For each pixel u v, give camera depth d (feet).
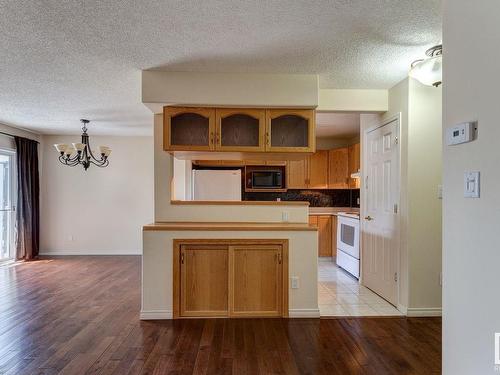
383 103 11.59
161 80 9.80
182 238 10.08
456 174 5.09
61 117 15.53
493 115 4.32
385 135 11.85
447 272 5.31
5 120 16.15
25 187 18.58
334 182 20.07
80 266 17.34
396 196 11.03
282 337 8.82
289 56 8.71
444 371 5.38
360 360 7.64
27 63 9.06
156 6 6.33
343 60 8.96
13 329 9.35
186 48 8.21
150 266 10.05
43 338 8.77
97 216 20.67
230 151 10.42
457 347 5.07
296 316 10.16
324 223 19.39
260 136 10.35
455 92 5.08
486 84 4.44
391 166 11.39
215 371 7.15
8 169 18.22
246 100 9.99
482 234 4.53
